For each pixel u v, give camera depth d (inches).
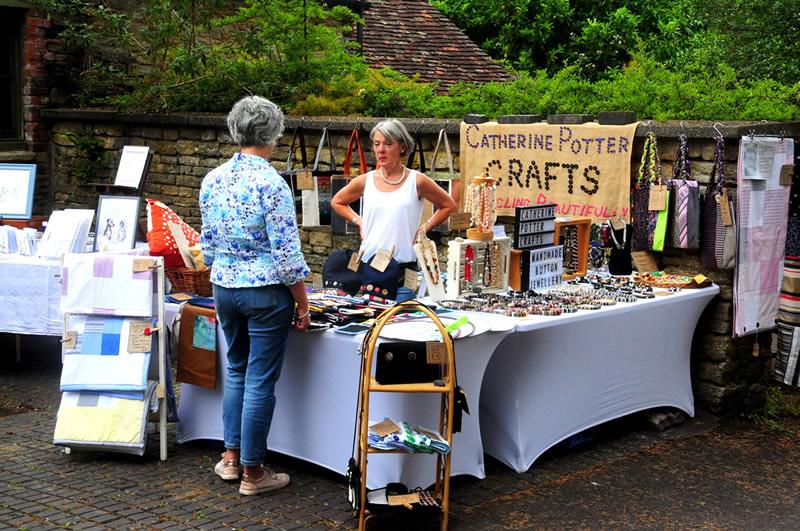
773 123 219.6
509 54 709.3
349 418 172.7
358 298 196.5
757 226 219.3
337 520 161.5
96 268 183.0
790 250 227.6
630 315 200.5
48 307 236.4
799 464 196.1
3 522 155.9
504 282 208.1
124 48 409.4
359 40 515.8
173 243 221.3
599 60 624.7
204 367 189.3
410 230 204.7
